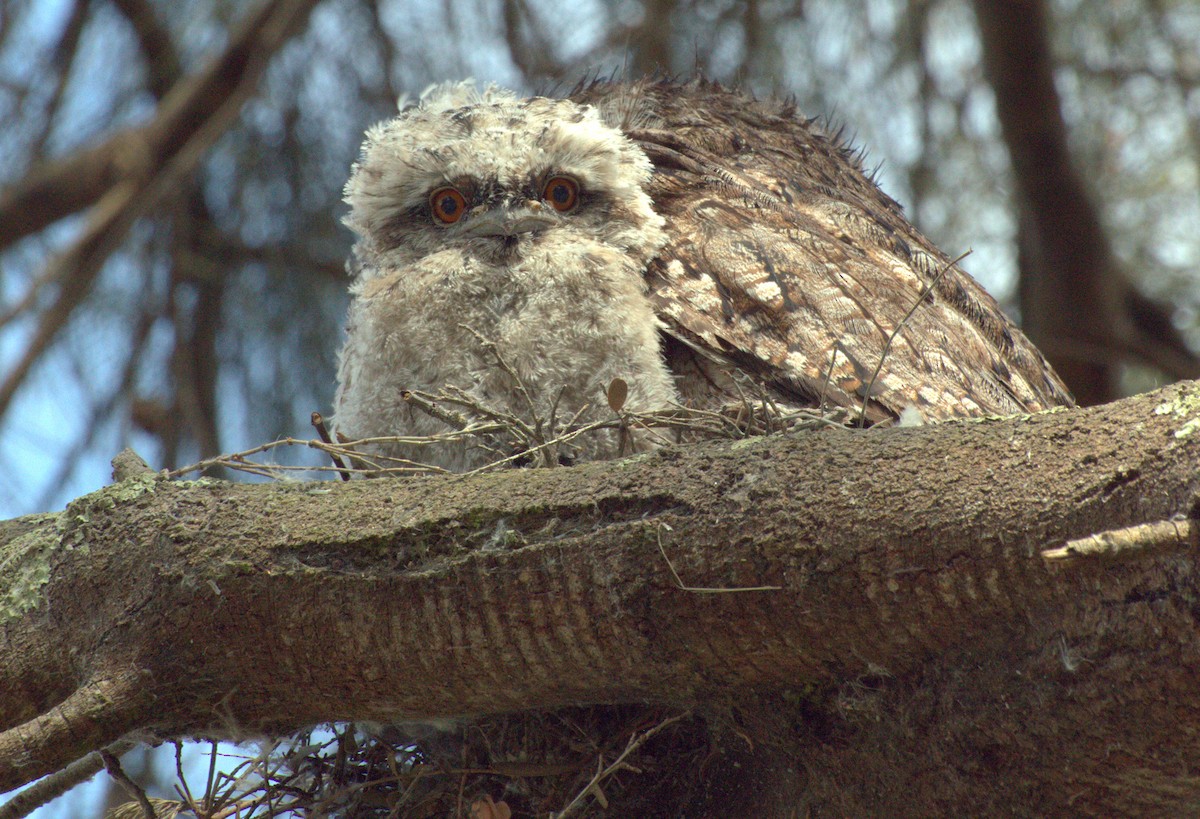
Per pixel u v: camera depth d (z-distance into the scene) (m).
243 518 5.57
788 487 5.02
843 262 7.90
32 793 6.38
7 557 5.98
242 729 5.88
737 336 7.43
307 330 12.73
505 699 5.70
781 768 5.75
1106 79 12.91
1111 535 4.06
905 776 5.30
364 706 5.77
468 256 7.68
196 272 12.36
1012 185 12.73
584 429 6.50
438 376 7.47
